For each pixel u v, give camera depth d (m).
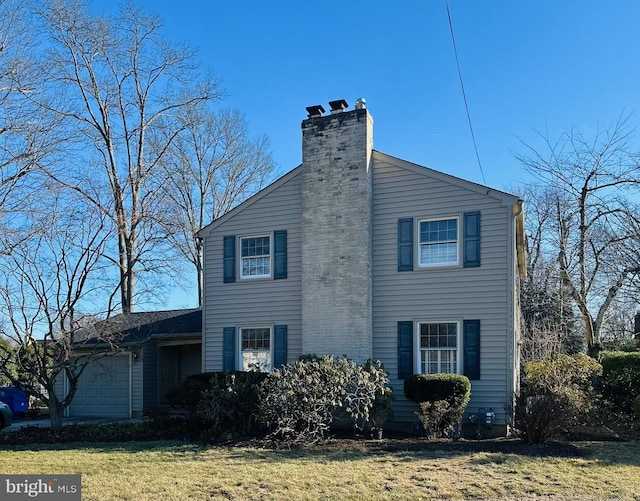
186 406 13.90
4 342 16.66
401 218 15.27
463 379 13.26
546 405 11.42
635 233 21.28
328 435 12.73
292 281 16.31
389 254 15.30
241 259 17.20
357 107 15.73
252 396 12.87
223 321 17.08
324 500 7.48
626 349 24.47
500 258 14.11
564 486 8.07
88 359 15.49
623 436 12.82
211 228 17.62
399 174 15.44
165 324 20.73
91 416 19.92
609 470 8.98
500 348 13.87
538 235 30.88
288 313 16.23
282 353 16.08
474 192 14.55
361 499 7.51
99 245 14.88
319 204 15.84
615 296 23.70
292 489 7.96
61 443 12.48
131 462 9.94
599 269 23.53
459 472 8.84
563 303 26.56
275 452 10.72
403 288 15.03
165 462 9.89
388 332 15.05
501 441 11.74
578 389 12.91
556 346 24.44
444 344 14.51
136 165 25.06
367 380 12.62
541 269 29.58
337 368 12.49
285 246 16.50
